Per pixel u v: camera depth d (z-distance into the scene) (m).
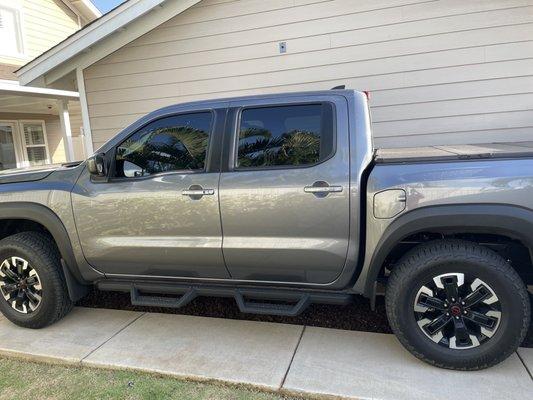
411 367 2.96
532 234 2.65
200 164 3.34
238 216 3.18
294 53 6.23
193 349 3.35
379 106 6.02
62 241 3.62
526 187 2.65
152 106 6.91
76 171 3.67
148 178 3.42
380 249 2.92
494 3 5.50
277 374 2.96
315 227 3.03
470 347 2.82
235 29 6.41
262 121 3.24
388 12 5.83
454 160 2.83
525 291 2.74
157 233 3.40
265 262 3.20
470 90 5.73
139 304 3.58
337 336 3.45
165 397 2.83
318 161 3.05
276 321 3.77
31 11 12.48
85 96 7.14
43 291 3.73
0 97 9.34
